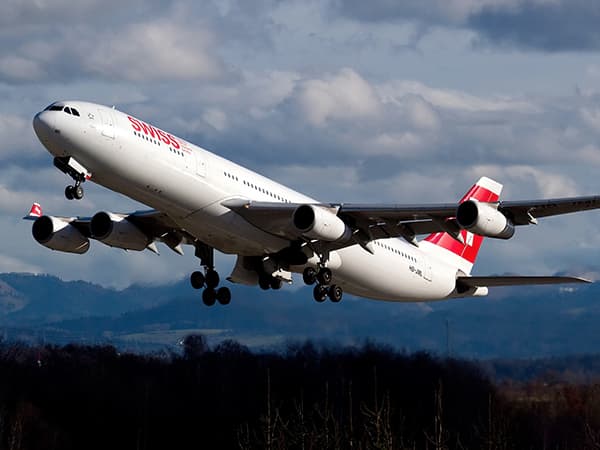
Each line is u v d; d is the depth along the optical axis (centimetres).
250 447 9600
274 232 9056
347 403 11331
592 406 11231
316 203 9050
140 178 8344
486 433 8806
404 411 11181
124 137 8169
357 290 10388
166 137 8525
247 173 9181
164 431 11531
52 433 11244
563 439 10756
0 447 10962
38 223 9694
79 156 8112
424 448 10712
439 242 11331
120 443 11444
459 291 11500
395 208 8862
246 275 9738
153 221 9444
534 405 11381
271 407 11125
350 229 8975
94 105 8256
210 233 8956
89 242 9781
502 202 8694
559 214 8869
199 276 10081
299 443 9162
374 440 8275
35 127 8006
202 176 8631
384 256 10238
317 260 9556
